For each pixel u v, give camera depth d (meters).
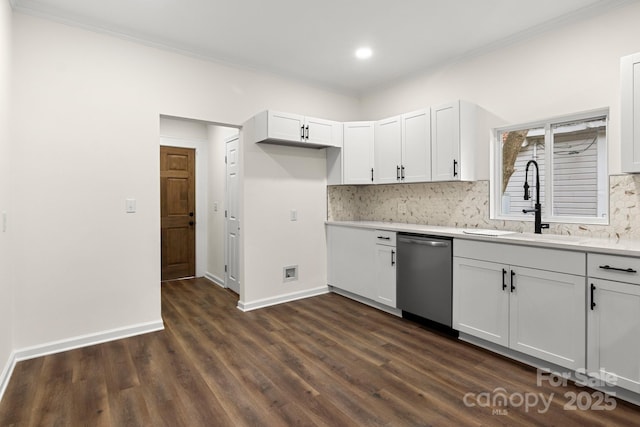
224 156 4.51
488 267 2.57
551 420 1.81
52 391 2.08
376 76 3.93
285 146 3.88
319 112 4.14
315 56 3.39
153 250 3.03
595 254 2.02
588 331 2.06
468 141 3.20
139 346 2.71
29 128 2.50
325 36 2.99
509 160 3.20
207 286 4.58
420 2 2.49
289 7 2.54
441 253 2.91
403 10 2.59
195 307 3.70
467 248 2.71
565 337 2.16
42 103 2.54
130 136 2.90
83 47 2.70
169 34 2.93
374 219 4.39
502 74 3.09
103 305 2.80
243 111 3.55
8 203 2.31
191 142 4.98
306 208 4.06
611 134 2.48
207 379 2.22
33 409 1.91
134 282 2.94
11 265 2.39
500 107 3.11
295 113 3.93
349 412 1.88
